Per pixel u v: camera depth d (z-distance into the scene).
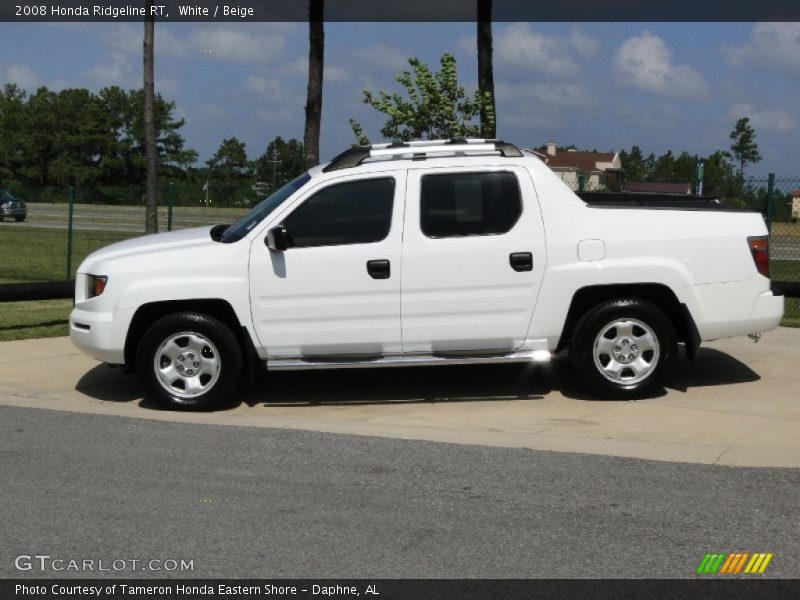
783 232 13.69
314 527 5.36
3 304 14.48
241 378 9.27
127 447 6.96
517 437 7.15
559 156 77.81
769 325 8.18
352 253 7.94
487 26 14.73
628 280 7.97
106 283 8.03
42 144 88.62
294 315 8.00
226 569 4.82
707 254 8.03
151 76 17.33
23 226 31.92
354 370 9.70
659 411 7.89
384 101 14.63
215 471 6.37
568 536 5.21
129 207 26.69
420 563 4.87
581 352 8.12
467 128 14.66
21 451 6.86
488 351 8.08
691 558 4.91
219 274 7.97
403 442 7.04
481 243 7.95
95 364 10.11
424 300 7.97
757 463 6.44
